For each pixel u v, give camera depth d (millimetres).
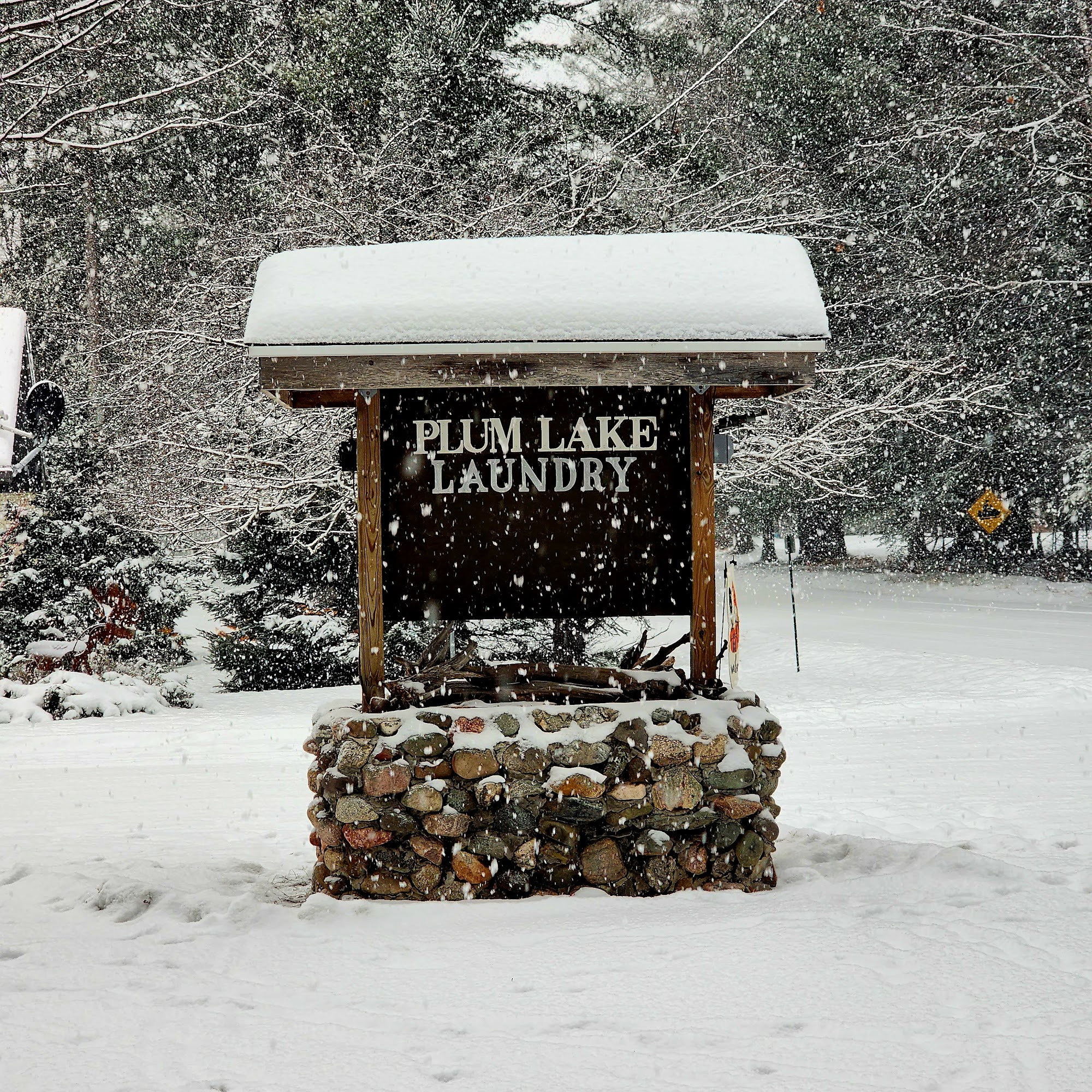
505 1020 3783
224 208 21641
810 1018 3709
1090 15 26375
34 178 21891
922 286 25922
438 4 20500
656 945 4555
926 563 43031
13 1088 3258
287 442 16703
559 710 5680
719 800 5676
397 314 5570
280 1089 3240
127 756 12688
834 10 28812
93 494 21641
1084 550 39562
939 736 11922
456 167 19250
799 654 21547
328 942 4750
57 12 9391
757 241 6055
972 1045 3443
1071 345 31562
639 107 23500
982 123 27703
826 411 16609
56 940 4832
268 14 19703
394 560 6070
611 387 5992
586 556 6125
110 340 24578
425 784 5578
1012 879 5406
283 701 18516
